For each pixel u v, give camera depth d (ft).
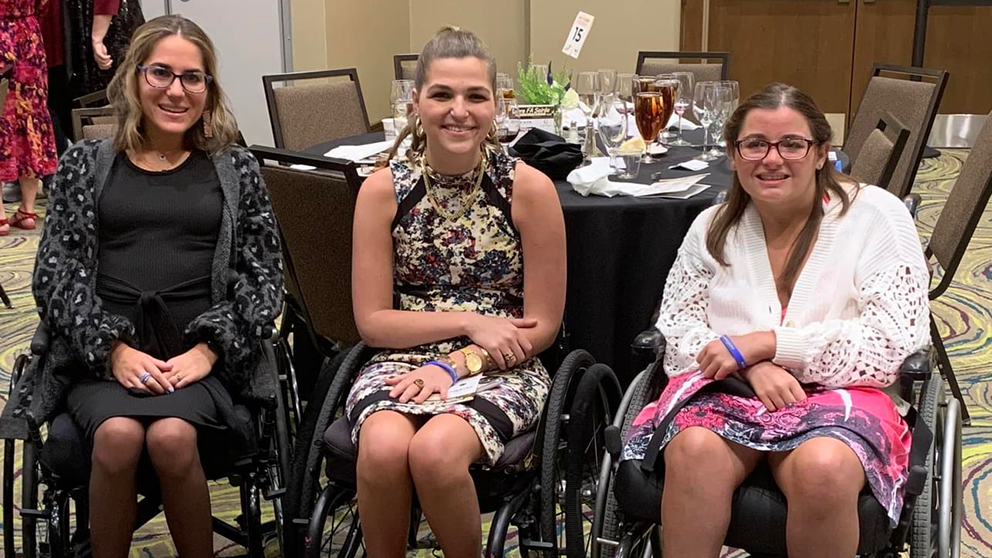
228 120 7.30
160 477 6.45
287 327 9.50
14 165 17.20
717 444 5.71
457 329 6.73
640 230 8.35
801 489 5.44
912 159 11.45
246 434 6.70
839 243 6.27
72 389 6.79
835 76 23.40
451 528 6.12
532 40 23.43
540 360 7.54
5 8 16.39
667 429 5.92
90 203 6.91
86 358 6.63
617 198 8.48
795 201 6.30
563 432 6.89
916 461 5.66
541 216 6.76
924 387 6.28
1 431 6.57
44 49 18.06
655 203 8.34
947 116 23.58
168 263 7.00
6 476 6.86
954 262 9.71
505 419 6.35
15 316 13.71
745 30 23.39
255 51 21.02
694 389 6.11
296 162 7.63
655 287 8.52
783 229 6.49
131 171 7.06
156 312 6.91
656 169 9.93
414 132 6.96
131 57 6.88
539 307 6.88
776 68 23.56
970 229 9.44
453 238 6.84
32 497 6.54
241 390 7.00
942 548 5.57
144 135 7.09
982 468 9.18
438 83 6.46
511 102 11.62
